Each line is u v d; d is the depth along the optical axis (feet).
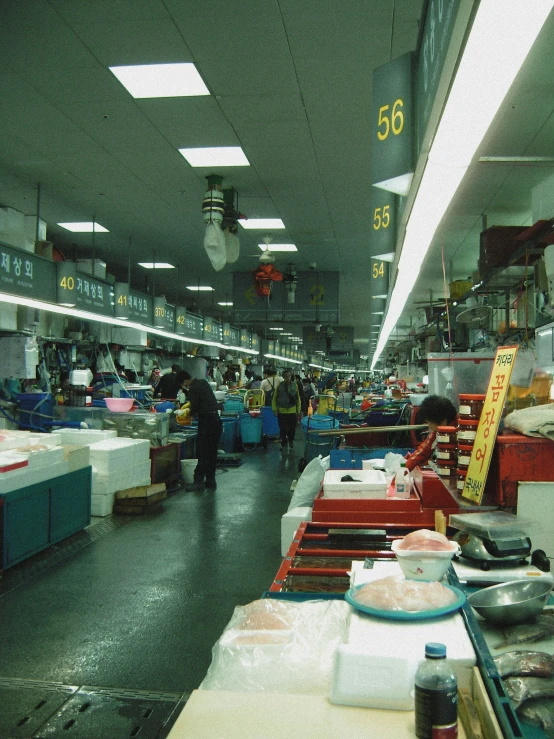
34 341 27.81
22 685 9.58
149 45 14.58
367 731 4.27
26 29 13.93
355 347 138.10
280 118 18.54
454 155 7.68
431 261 34.81
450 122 6.72
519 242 19.57
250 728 4.34
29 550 16.07
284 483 28.22
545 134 18.33
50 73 15.94
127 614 12.52
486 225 26.07
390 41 14.32
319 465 15.14
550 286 17.75
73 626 11.91
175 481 27.53
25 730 8.34
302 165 22.53
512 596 6.38
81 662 10.38
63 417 26.96
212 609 12.80
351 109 17.89
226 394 48.47
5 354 27.20
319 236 33.12
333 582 7.86
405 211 10.80
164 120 18.76
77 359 35.91
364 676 4.61
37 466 16.65
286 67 15.57
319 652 5.42
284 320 41.81
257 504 23.54
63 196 26.53
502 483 10.02
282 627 5.80
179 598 13.46
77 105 17.80
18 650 10.84
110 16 13.42
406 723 4.37
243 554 16.85
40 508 16.62
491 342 25.71
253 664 5.25
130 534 18.98
